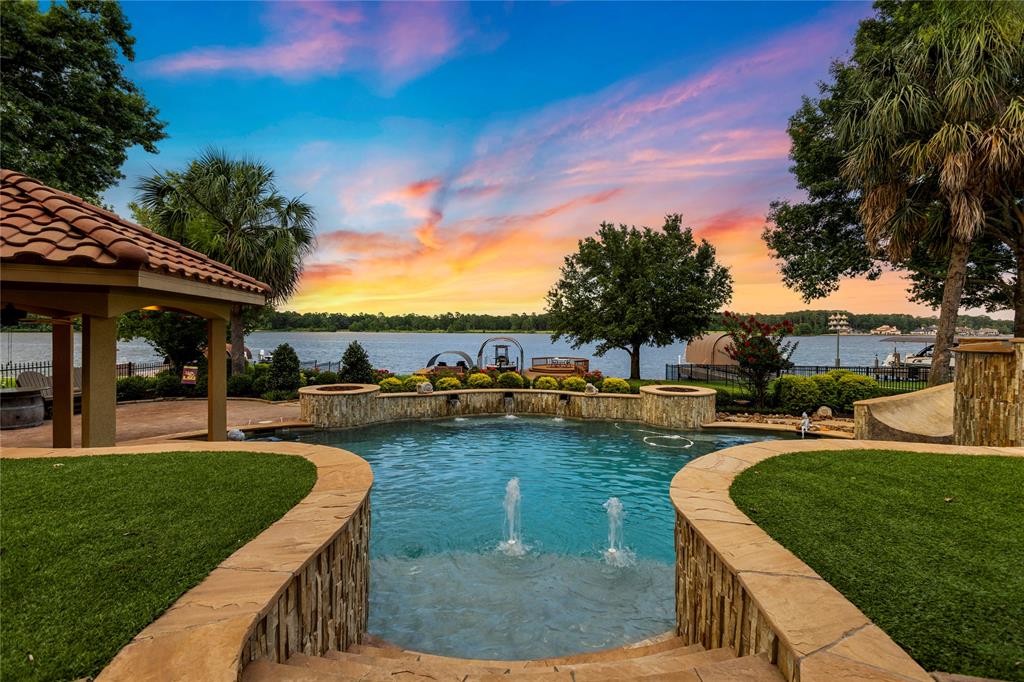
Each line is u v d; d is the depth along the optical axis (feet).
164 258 19.93
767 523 11.86
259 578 8.64
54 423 21.85
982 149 37.37
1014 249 50.14
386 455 36.86
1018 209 46.37
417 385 54.54
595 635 14.42
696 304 71.97
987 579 9.01
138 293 20.49
